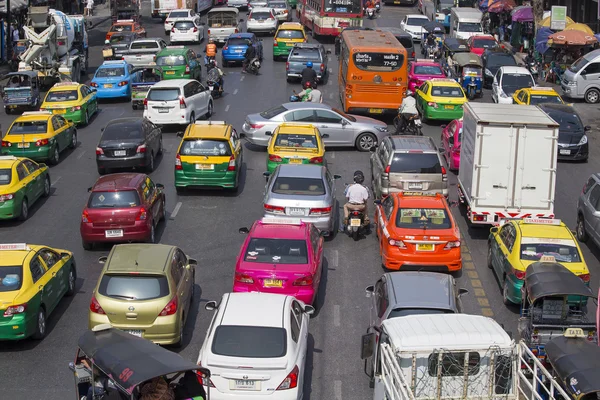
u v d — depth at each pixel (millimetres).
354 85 31906
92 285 17828
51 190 24547
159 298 14180
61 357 14523
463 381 10617
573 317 13875
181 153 23422
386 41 33469
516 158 19375
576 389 10500
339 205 23266
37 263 15461
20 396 13109
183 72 38406
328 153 28688
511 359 10664
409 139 23172
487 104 21516
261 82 40188
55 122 27656
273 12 55312
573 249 16484
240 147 25734
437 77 36906
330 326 15750
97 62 49062
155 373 9578
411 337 10805
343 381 13648
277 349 11758
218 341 11859
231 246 20016
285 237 16219
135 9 58219
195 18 53812
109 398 10281
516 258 16375
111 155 25328
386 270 18672
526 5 52312
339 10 48219
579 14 53188
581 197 20953
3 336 14281
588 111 36594
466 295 17406
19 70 39188
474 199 19672
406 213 18172
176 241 20312
